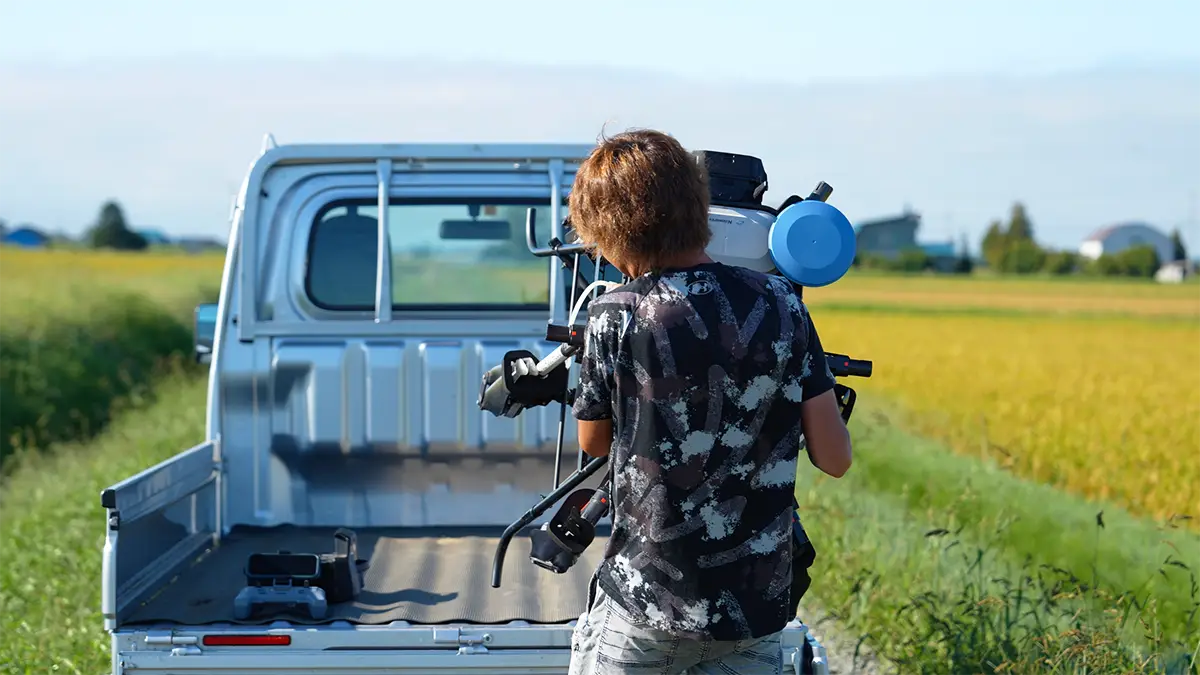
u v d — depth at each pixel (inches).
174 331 1269.7
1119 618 297.6
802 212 165.9
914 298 3826.3
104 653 298.7
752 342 142.2
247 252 266.5
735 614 141.6
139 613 201.3
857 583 335.9
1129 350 1786.4
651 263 146.3
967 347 1802.4
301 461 264.4
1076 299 3870.6
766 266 189.0
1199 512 522.0
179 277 2092.8
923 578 358.6
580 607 209.3
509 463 267.0
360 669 186.2
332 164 277.3
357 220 278.8
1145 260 6048.2
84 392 836.0
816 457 149.1
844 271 166.2
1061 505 478.3
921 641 305.0
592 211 146.6
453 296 282.0
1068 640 283.4
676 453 141.7
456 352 265.3
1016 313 3080.7
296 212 275.6
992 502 462.9
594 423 151.2
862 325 2391.7
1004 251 6343.5
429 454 265.9
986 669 286.0
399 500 266.8
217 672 185.6
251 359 264.4
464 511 267.4
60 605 334.6
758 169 195.2
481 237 281.3
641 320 143.5
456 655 186.1
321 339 266.4
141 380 961.5
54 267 2684.5
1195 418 845.8
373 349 264.8
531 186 279.0
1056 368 1401.3
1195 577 362.6
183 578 226.7
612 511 149.5
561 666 187.6
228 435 263.3
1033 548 412.8
